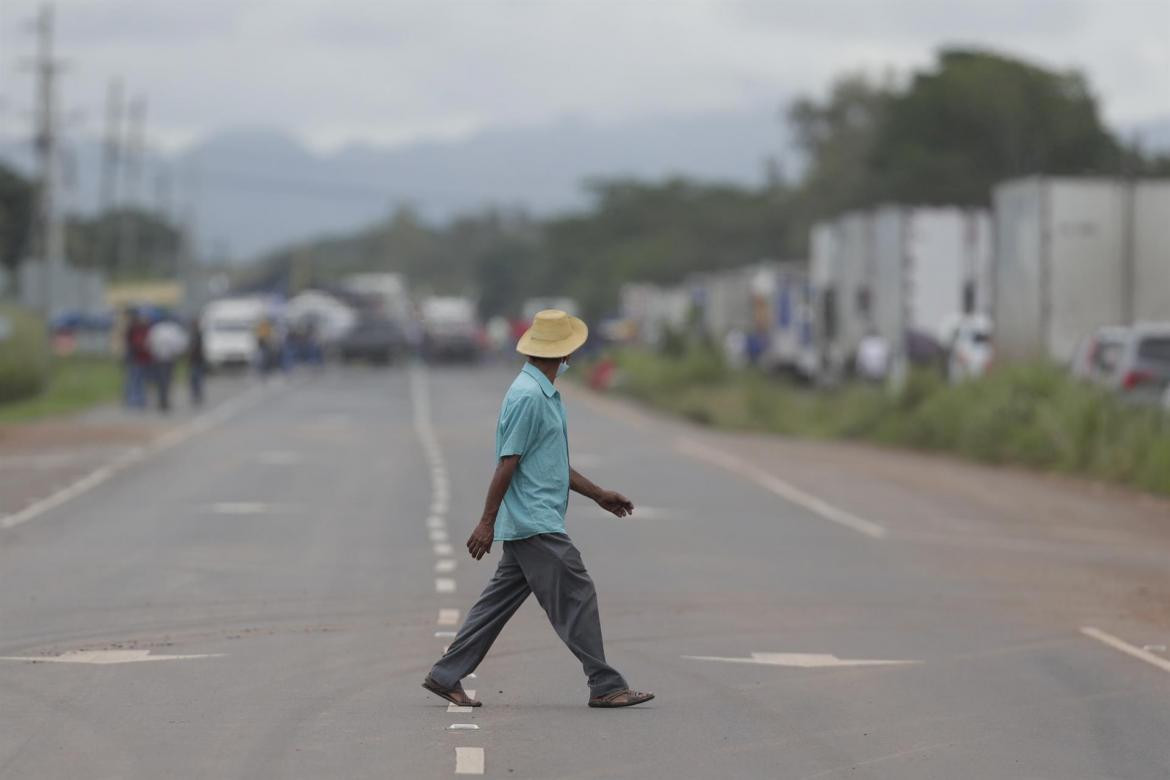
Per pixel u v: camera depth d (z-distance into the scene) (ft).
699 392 487.61
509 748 92.53
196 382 471.21
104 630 128.36
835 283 546.26
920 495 248.11
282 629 129.59
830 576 164.45
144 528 193.06
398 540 184.55
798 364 615.98
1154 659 123.75
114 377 605.73
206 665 114.93
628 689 103.86
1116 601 152.87
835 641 129.49
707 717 101.81
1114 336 329.72
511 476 99.71
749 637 130.52
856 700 108.06
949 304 474.08
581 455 305.12
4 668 113.09
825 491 249.55
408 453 301.84
